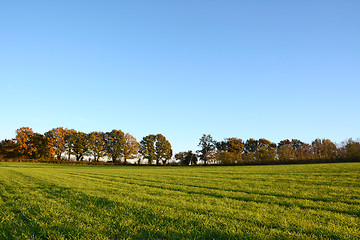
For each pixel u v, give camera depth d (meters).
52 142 88.81
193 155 106.69
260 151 80.31
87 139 95.56
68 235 5.78
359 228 6.42
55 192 12.85
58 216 7.45
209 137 108.25
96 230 6.08
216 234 5.86
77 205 9.30
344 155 67.12
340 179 20.16
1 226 6.35
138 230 6.12
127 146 97.31
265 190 14.32
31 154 84.69
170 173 33.47
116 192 12.95
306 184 17.50
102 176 27.53
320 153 76.19
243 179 22.28
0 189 14.46
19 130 84.75
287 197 12.16
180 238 5.61
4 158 82.75
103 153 97.12
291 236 5.67
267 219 7.30
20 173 30.08
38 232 6.01
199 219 7.12
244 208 9.12
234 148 105.19
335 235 5.75
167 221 6.89
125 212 7.99
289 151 76.38
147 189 14.94
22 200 10.40
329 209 9.15
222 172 34.25
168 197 11.59
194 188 15.65
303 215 7.96
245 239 5.49
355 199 11.03
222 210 8.49
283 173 28.81
